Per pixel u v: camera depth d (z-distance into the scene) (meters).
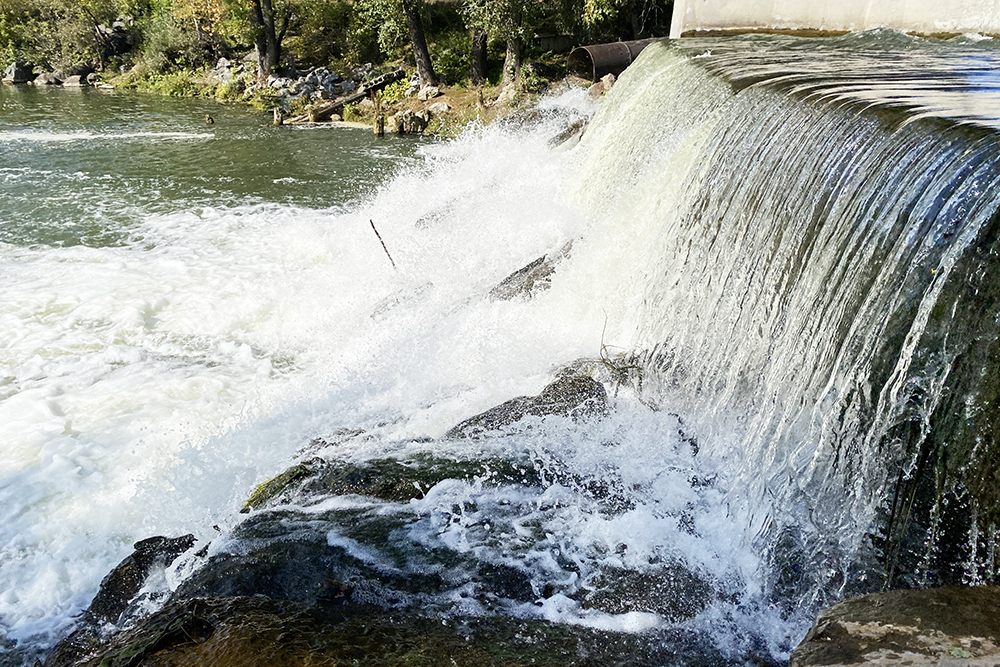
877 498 4.15
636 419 5.94
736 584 4.48
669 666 3.90
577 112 15.41
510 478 5.38
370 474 5.44
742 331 5.72
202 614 4.00
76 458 6.16
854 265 4.62
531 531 4.87
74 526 5.42
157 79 31.41
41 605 4.78
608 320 7.42
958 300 3.84
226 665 3.59
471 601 4.29
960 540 3.78
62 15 34.56
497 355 7.16
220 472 5.86
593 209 9.20
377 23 24.72
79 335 8.45
